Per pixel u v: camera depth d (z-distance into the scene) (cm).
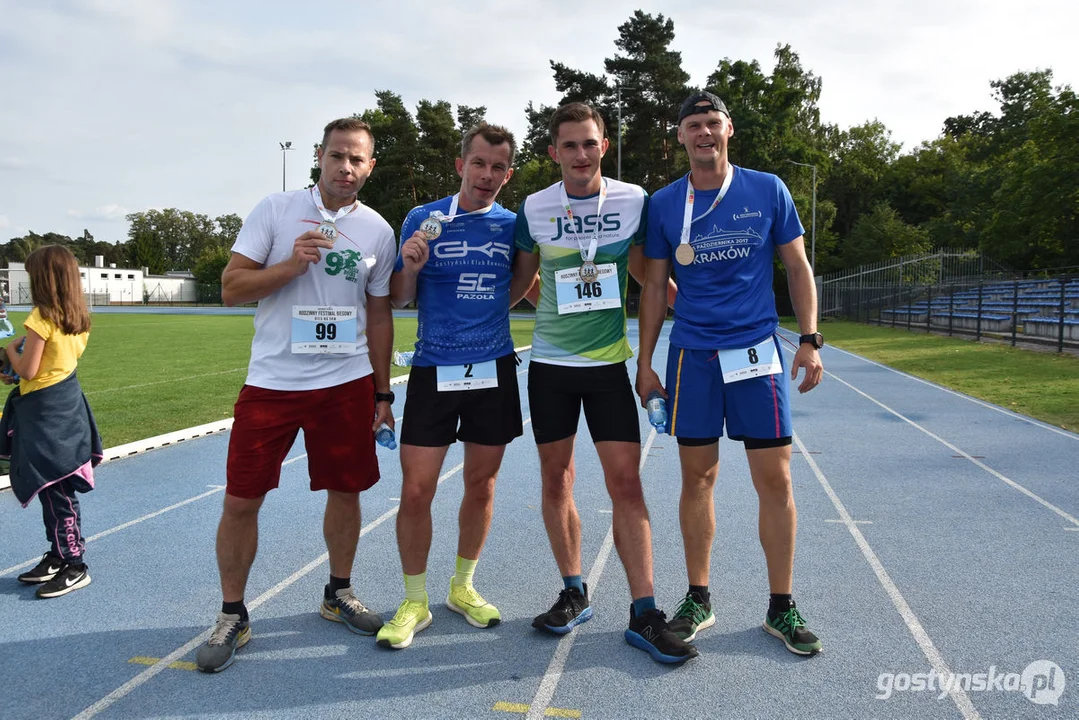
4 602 352
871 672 278
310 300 301
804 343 305
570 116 301
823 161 4328
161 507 511
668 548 421
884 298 3167
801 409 925
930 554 407
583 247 309
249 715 254
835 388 1123
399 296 315
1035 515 478
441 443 312
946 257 3562
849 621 322
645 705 256
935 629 314
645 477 588
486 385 312
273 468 300
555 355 312
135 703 262
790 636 294
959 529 451
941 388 1114
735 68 4256
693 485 312
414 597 317
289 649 302
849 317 3556
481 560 404
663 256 319
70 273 362
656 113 4250
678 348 311
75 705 260
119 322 3316
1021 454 662
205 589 367
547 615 312
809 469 609
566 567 321
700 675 277
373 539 439
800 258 310
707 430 306
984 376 1236
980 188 4588
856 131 6381
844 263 5147
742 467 614
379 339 326
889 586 362
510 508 504
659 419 305
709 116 296
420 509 311
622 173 4362
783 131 4275
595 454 673
